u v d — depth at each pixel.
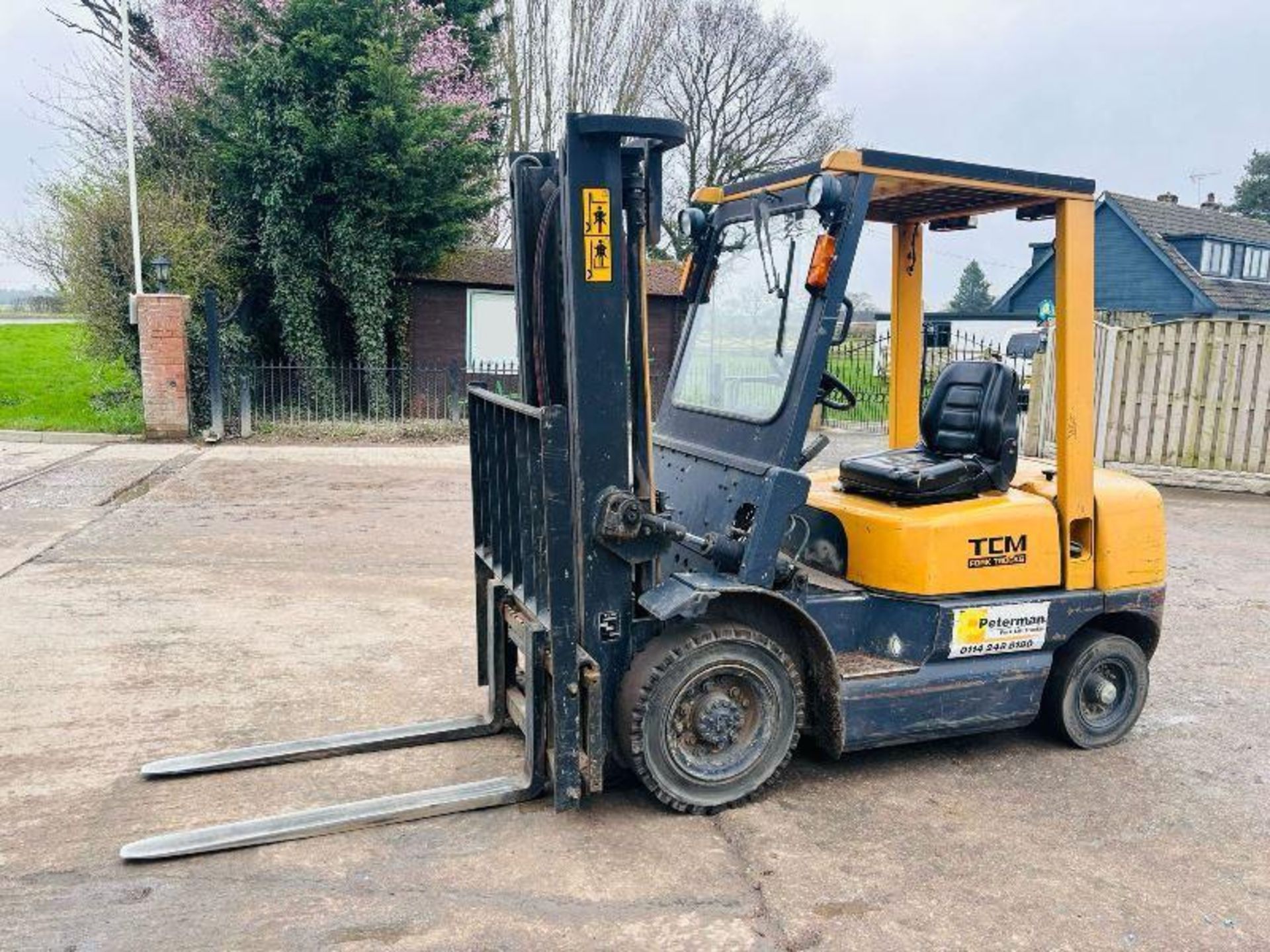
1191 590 7.47
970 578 4.20
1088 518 4.43
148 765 4.04
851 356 16.98
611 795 3.95
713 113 27.77
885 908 3.24
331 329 16.28
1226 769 4.40
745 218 4.26
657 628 3.80
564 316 3.73
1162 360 12.09
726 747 3.86
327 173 14.94
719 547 3.83
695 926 3.10
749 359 4.13
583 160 3.41
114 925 3.04
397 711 4.74
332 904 3.17
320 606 6.39
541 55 24.30
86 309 14.09
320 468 11.47
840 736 3.97
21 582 6.66
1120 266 31.16
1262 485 11.53
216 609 6.24
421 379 15.89
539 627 3.71
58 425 13.23
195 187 14.82
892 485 4.32
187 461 11.54
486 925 3.08
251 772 4.09
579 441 3.56
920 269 5.11
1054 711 4.54
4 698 4.78
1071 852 3.63
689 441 4.47
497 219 23.52
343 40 14.34
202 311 13.80
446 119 15.27
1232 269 32.25
